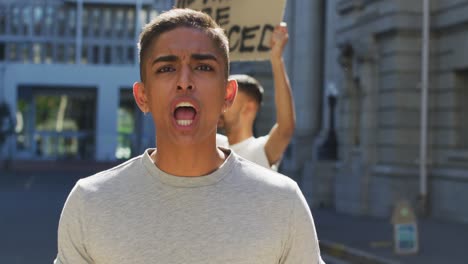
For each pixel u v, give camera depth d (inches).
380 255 424.5
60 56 2933.1
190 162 76.9
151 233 74.8
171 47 75.7
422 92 639.1
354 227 570.3
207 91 76.3
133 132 2987.2
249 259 74.9
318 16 1079.6
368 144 683.4
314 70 1079.6
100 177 79.7
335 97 835.4
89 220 76.2
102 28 2947.8
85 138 3171.8
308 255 78.7
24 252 450.6
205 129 76.7
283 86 172.4
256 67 1156.5
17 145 3019.2
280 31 179.5
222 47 78.2
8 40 2903.5
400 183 640.4
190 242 74.5
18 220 640.4
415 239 429.7
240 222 75.5
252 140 175.5
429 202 639.8
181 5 200.1
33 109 3063.5
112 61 2955.2
